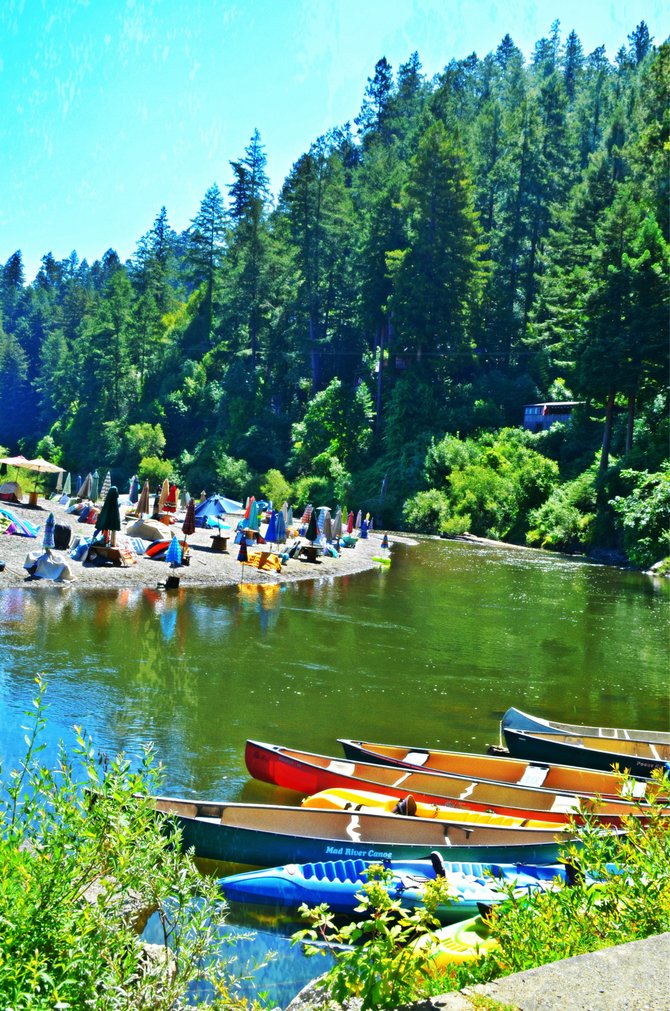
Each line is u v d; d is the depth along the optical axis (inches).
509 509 2480.3
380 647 860.0
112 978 144.1
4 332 6589.6
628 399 2313.0
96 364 4372.5
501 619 1098.1
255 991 272.1
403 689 704.4
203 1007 165.3
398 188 3253.0
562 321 2886.3
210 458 3348.9
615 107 3880.4
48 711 544.7
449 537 2425.0
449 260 3056.1
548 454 2701.8
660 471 2069.4
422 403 2942.9
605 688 770.8
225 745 520.7
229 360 3902.6
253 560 1295.5
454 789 447.2
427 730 598.9
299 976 288.0
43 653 685.9
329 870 337.4
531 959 188.5
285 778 447.2
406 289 3058.6
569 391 2989.7
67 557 1107.3
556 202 3629.4
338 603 1099.3
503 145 3996.1
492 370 3225.9
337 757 513.3
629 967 156.2
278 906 324.2
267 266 3668.8
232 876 331.6
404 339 3078.2
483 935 267.9
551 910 205.2
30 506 1601.9
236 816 367.6
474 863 344.8
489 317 3427.7
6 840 162.9
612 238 2333.9
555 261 3228.3
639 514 1895.9
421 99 4692.4
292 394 3646.7
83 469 3946.9
